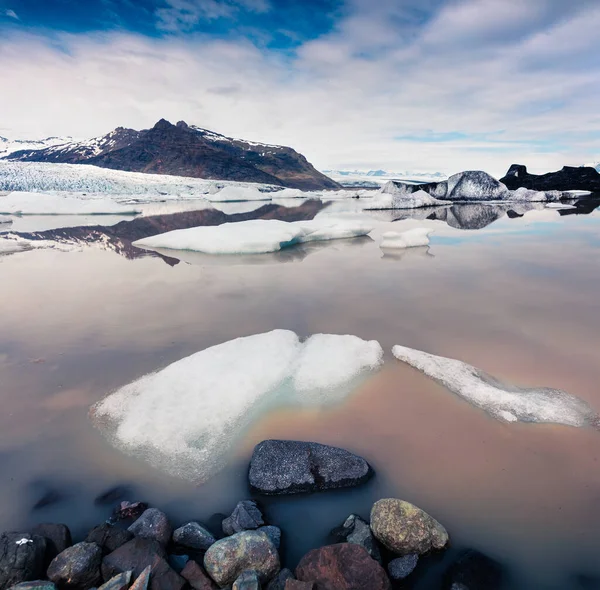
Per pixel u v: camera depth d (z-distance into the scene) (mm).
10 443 3006
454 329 5117
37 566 2002
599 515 2377
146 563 2018
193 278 7992
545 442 2977
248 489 2633
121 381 3908
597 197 26453
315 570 1997
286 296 6691
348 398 3543
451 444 2979
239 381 3682
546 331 5008
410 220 18078
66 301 6441
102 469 2770
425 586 2002
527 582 2016
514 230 13836
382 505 2314
